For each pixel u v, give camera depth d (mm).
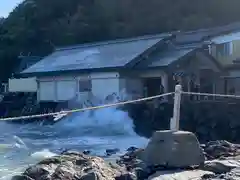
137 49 35219
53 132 29531
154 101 28188
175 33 35719
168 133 9391
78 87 36781
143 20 62188
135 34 61188
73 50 44719
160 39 34812
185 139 9328
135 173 9227
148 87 33562
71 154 11133
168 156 9242
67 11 72812
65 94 38406
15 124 36969
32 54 67000
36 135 27781
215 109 25078
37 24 71812
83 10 69688
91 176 8602
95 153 17906
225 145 12547
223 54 32594
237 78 31062
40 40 69312
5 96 46219
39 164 9867
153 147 9445
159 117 26719
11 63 65875
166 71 30844
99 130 28922
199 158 9344
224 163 9344
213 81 31938
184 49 33500
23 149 19891
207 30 36188
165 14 60969
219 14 57469
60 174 9039
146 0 63906
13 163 15141
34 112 39125
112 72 33219
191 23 56906
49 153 17547
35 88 44594
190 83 31188
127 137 26297
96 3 68938
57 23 70250
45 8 73812
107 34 64125
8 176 11039
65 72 37344
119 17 65375
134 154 12453
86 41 64875
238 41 31281
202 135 24516
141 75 33000
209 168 9250
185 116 25672
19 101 43344
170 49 34875
